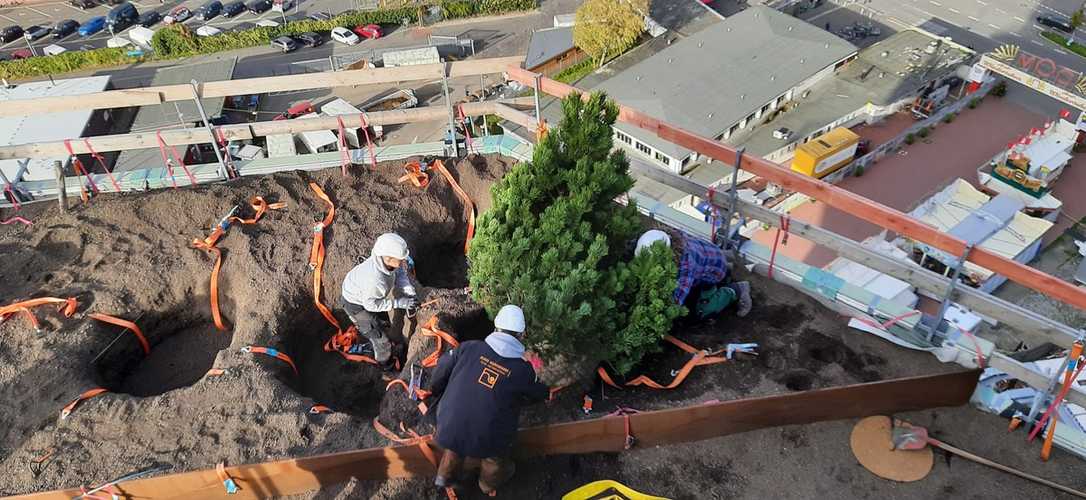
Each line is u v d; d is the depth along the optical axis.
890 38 33.59
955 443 5.11
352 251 6.45
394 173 7.24
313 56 36.34
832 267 19.36
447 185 7.18
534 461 5.18
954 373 5.11
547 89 6.49
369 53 35.75
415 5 39.00
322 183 7.13
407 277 5.75
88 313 6.10
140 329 6.26
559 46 33.97
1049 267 25.84
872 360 5.46
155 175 7.24
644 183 10.80
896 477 4.94
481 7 38.94
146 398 5.41
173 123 29.48
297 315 6.20
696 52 31.36
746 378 5.40
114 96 6.43
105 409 5.33
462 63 6.76
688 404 5.23
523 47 36.50
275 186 7.08
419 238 6.88
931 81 30.98
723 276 5.90
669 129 5.91
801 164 28.00
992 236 25.20
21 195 7.20
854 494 4.89
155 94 6.50
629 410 5.11
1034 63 31.84
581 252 5.33
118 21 38.72
